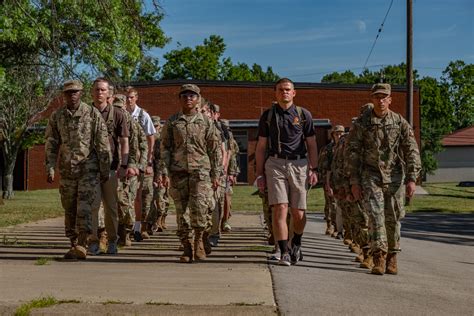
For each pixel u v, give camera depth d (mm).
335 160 9953
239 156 41719
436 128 56281
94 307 5211
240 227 13359
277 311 5293
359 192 7641
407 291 6473
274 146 7641
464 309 5715
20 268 7211
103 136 7996
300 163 7656
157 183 11555
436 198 31562
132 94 10625
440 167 62000
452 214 22203
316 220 17672
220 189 9758
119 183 9133
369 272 7672
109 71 18359
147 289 6008
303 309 5414
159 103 41625
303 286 6363
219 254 8602
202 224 7836
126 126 8695
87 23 16906
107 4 16625
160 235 11633
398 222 7688
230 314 5180
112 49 18000
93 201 7965
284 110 7633
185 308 5203
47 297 5551
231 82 41938
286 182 7680
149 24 18297
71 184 7961
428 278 7512
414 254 10398
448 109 78875
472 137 62625
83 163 7902
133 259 8062
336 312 5371
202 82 41719
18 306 5285
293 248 7961
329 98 42125
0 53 18625
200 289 6035
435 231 15617
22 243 9938
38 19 16516
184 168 7824
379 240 7477
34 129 30438
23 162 39875
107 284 6246
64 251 8859
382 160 7551
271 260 8031
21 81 21688
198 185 7824
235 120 41812
